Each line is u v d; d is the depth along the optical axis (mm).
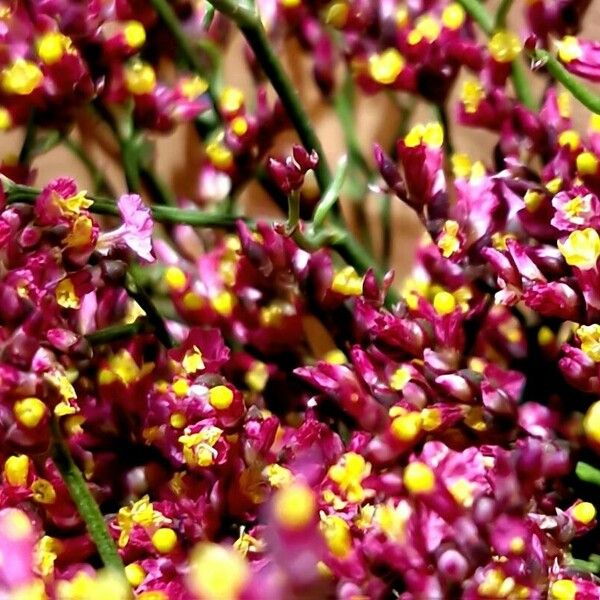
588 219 267
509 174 276
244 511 265
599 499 271
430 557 256
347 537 258
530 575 255
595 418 267
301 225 281
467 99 281
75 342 261
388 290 283
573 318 267
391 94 298
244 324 279
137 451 273
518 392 272
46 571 255
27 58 274
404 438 265
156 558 265
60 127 277
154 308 277
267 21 294
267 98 292
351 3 287
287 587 239
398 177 278
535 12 290
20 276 260
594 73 278
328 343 286
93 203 273
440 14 290
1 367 256
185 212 282
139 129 284
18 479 260
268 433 266
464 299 278
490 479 258
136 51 278
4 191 266
